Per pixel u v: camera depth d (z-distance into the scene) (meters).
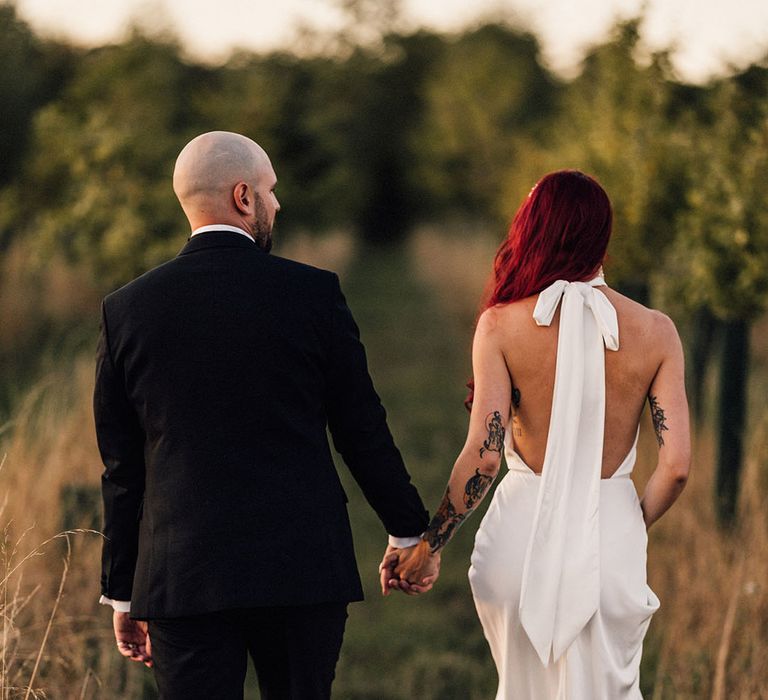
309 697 3.31
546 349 3.38
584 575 3.28
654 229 9.15
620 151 9.86
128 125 13.12
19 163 15.02
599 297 3.39
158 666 3.30
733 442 6.84
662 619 6.09
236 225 3.43
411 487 3.47
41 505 5.59
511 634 3.38
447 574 8.11
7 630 4.14
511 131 30.16
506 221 16.28
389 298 29.17
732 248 6.88
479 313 3.56
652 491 3.42
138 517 3.38
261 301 3.27
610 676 3.29
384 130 55.91
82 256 11.80
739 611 5.28
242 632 3.28
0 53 16.39
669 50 10.01
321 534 3.23
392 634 6.91
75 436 6.75
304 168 34.41
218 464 3.18
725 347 6.99
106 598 3.49
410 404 14.80
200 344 3.22
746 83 7.55
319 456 3.29
